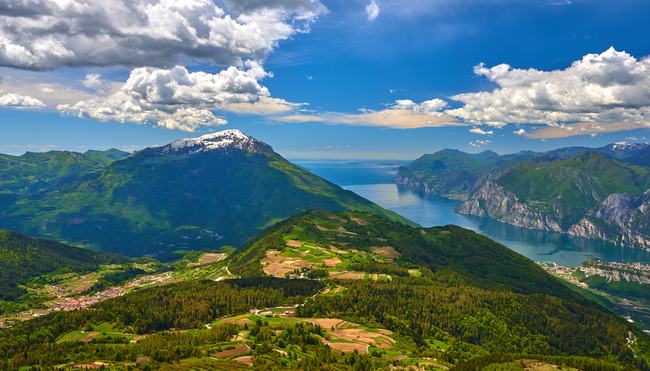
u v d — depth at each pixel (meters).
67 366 153.38
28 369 153.12
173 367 145.12
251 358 158.12
